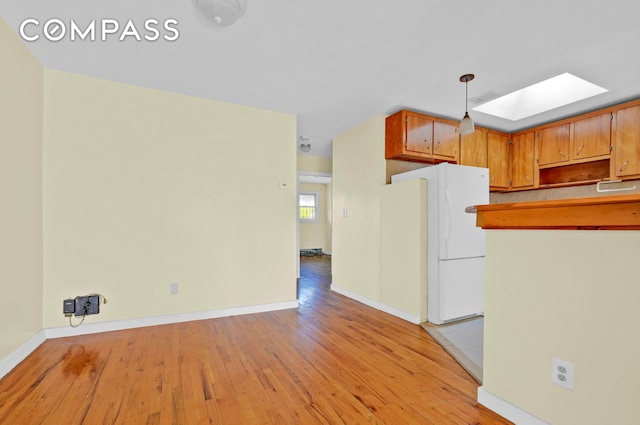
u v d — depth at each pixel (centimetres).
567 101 317
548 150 371
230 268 325
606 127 316
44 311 249
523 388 143
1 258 191
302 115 367
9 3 177
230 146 328
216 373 198
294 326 291
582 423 121
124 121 281
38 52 229
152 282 289
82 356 220
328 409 160
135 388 179
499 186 401
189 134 309
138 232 284
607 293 115
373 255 370
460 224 302
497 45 218
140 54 233
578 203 120
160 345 242
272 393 175
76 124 263
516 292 147
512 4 176
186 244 304
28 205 226
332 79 273
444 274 294
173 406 162
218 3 171
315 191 901
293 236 360
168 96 300
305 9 182
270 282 346
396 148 338
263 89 295
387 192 351
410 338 263
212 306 315
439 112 351
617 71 251
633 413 107
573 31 200
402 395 174
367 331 280
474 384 186
